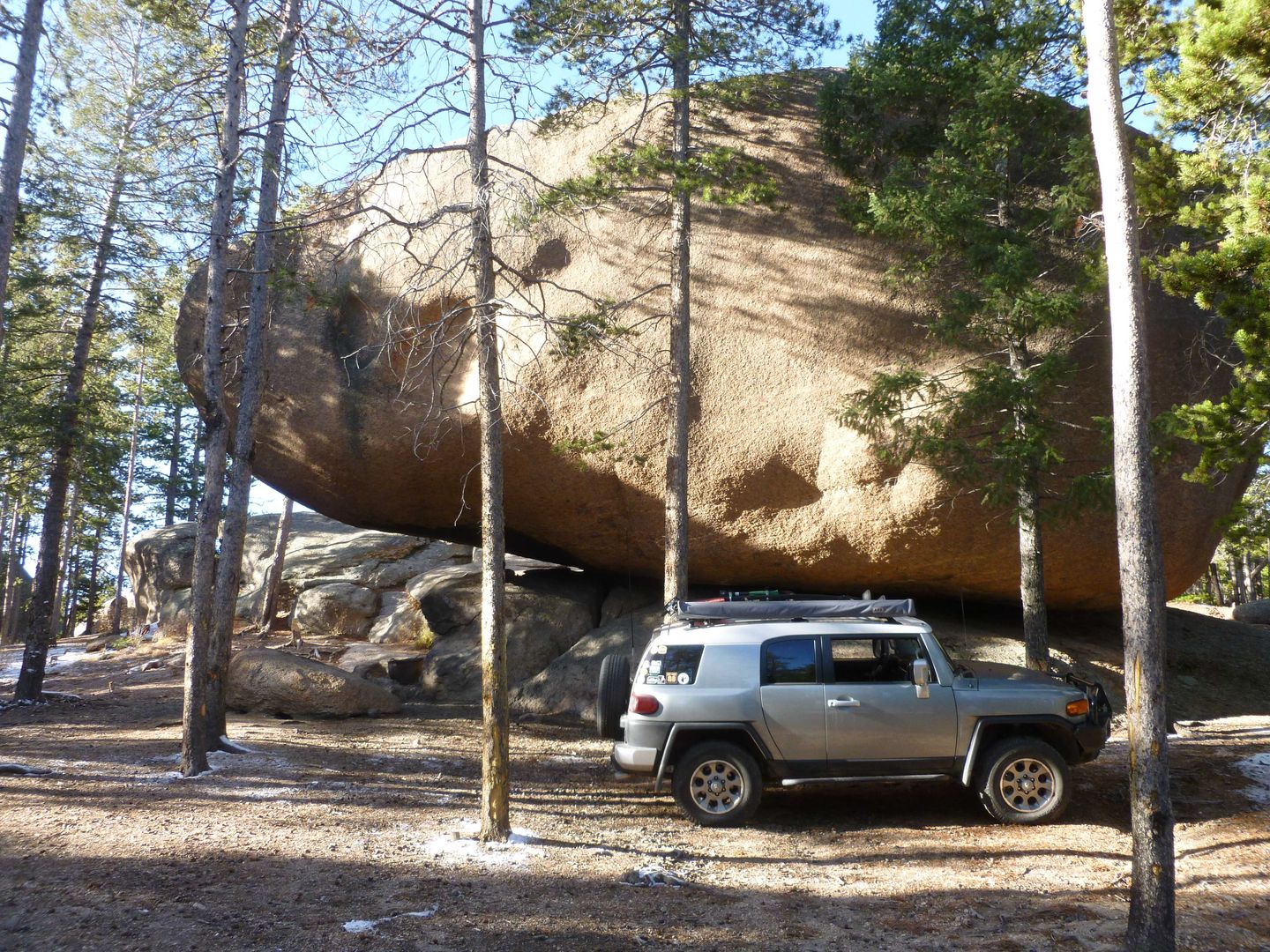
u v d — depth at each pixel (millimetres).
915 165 12172
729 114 14539
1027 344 12328
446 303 14281
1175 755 10078
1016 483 10344
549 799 8844
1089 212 10641
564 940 5094
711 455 13828
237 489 11195
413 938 5039
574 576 17547
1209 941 4945
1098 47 5625
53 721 13289
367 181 8586
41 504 30562
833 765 7723
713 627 8227
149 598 27828
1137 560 5055
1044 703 7754
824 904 5758
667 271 14094
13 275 16641
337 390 14703
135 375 33156
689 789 7773
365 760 10453
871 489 13188
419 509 15852
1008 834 7316
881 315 13328
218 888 5727
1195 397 12289
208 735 10375
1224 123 9641
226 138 10320
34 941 4730
